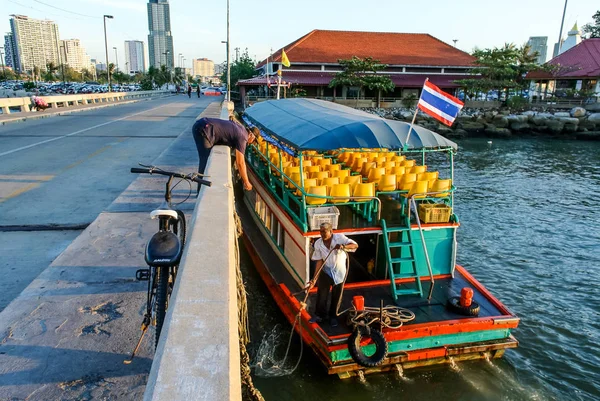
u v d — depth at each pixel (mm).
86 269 5219
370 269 9812
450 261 9242
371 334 7453
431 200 10102
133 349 3734
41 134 18219
